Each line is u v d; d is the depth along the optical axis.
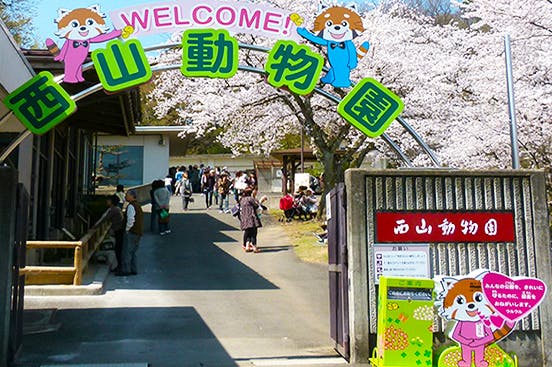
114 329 7.61
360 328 5.86
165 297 9.66
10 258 5.66
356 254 5.96
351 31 6.80
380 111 6.70
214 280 11.26
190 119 24.61
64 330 7.50
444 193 6.16
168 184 27.22
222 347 6.84
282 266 12.80
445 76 16.11
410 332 5.61
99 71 6.23
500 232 6.12
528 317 6.02
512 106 8.09
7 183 5.73
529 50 11.98
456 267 6.04
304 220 19.97
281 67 6.55
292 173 26.23
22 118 6.06
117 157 28.98
